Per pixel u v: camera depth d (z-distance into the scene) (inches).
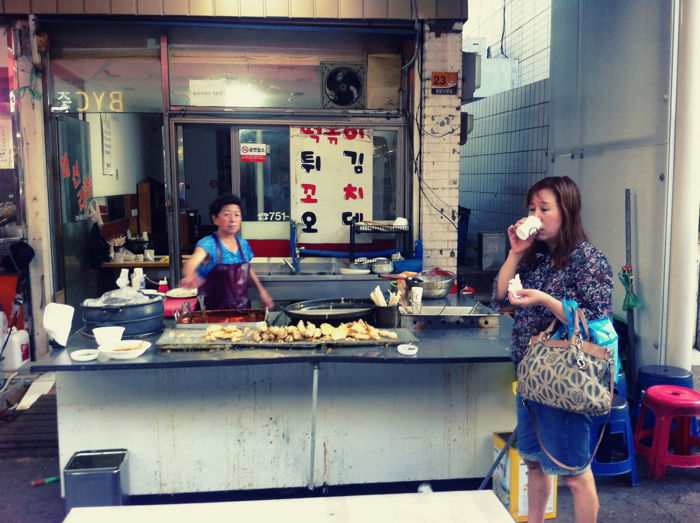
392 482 137.3
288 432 133.1
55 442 162.4
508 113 338.3
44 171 211.0
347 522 52.4
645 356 171.8
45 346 213.5
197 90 219.0
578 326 92.0
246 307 157.8
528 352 96.1
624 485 142.6
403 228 224.4
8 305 210.8
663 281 164.6
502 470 129.8
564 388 90.1
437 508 54.7
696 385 191.3
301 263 229.1
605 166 186.7
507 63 375.9
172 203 222.7
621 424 140.6
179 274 225.6
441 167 225.0
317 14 210.5
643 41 167.8
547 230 98.0
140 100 217.9
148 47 215.5
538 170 303.3
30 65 207.2
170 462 131.0
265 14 208.8
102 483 116.8
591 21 191.3
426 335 136.2
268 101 222.2
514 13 381.4
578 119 201.2
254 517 53.5
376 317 136.5
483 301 282.4
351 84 224.4
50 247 214.4
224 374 130.3
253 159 226.7
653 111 165.0
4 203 209.8
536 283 100.8
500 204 351.9
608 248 186.1
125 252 254.7
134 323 130.3
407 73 224.4
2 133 211.3
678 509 132.0
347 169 229.0
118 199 285.4
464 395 136.0
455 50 219.5
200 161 331.3
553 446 95.2
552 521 127.1
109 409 128.5
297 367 131.7
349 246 232.4
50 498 135.9
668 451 156.0
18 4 201.9
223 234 156.6
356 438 134.8
